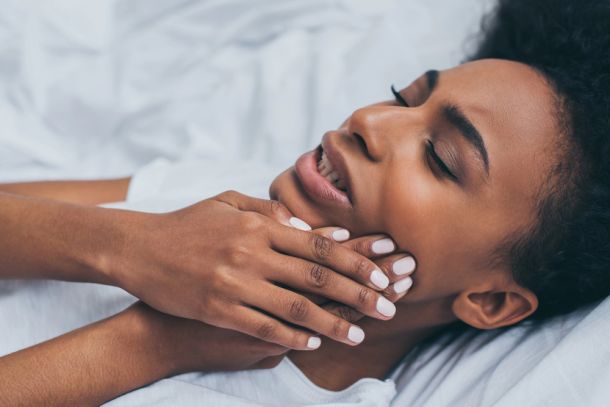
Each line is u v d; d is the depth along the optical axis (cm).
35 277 86
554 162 80
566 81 82
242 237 75
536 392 81
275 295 75
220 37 143
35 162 136
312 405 84
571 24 91
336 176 82
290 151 134
